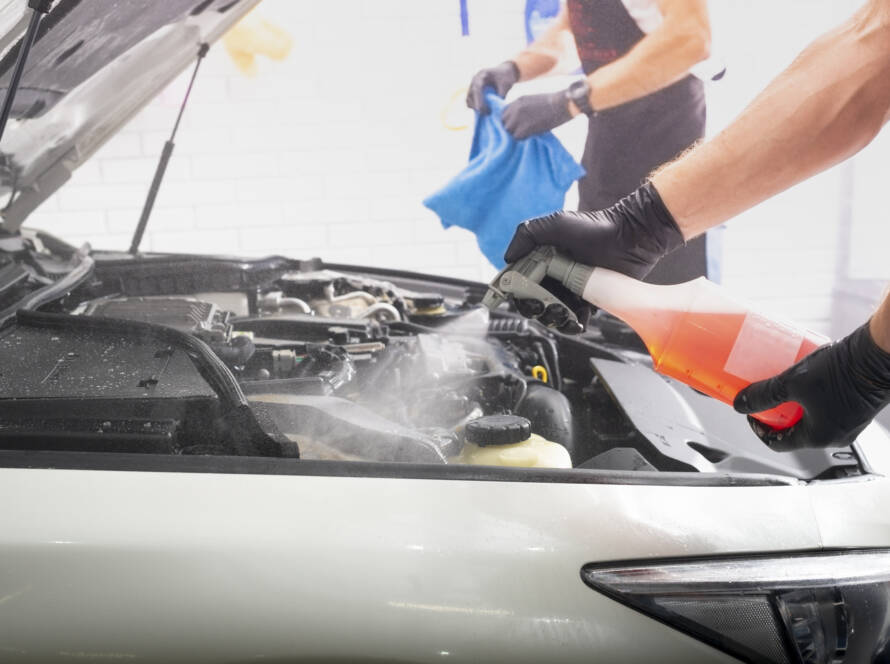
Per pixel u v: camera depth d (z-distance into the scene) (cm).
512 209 244
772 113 81
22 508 67
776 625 66
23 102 101
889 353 69
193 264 143
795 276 276
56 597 64
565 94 225
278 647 64
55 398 81
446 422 101
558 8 242
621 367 114
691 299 83
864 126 80
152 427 77
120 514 66
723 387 84
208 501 67
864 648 67
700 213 83
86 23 92
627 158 221
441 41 264
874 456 86
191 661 64
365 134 271
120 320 96
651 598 66
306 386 97
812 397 74
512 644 64
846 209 270
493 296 86
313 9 261
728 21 223
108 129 126
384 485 69
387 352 114
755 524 69
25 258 128
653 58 212
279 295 143
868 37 79
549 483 70
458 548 65
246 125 268
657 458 90
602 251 83
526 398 105
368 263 282
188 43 119
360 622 64
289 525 66
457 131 272
